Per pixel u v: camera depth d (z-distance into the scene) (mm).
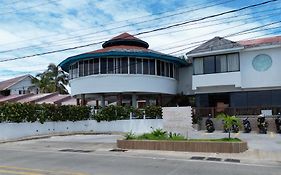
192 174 9977
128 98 35969
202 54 30031
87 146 17953
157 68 31219
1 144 20312
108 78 29828
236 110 27516
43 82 59781
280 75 27938
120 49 30641
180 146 15297
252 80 28891
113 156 14023
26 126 23953
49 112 25641
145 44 34281
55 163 12250
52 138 23125
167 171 10469
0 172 10469
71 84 33125
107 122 27609
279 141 19062
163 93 31875
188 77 34281
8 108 22812
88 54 29984
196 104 31250
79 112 27750
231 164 11773
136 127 27812
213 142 14758
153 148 15836
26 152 15961
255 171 10461
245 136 22266
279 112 26375
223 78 29406
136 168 11039
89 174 10047
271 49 28391
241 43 30766
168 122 28453
